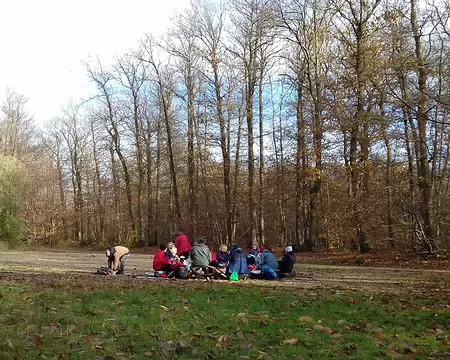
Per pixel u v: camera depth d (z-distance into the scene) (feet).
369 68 77.77
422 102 64.80
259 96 116.37
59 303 26.45
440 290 35.94
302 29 98.73
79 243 163.63
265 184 118.62
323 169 94.48
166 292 32.27
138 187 148.77
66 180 195.93
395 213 85.87
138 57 134.72
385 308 26.40
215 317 23.57
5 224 120.78
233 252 46.26
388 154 86.12
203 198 129.08
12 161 126.52
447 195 84.12
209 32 110.22
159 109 143.43
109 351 16.72
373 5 78.43
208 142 115.55
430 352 17.19
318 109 92.68
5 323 20.71
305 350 17.52
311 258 80.48
